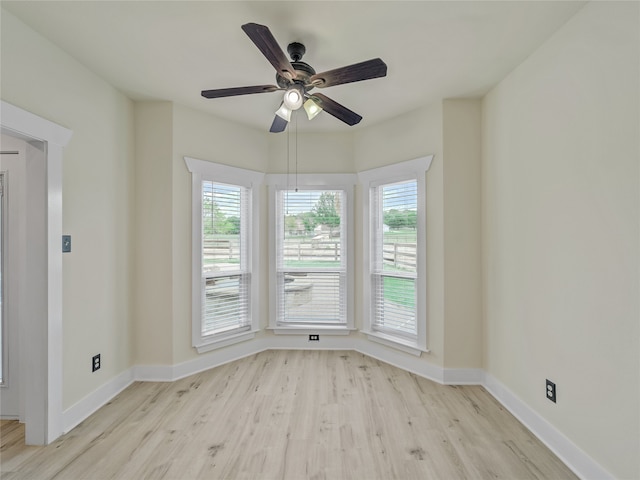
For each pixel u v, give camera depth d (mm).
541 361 2240
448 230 3062
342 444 2145
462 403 2693
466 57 2387
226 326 3650
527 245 2391
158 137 3127
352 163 3934
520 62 2447
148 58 2408
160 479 1832
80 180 2463
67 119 2332
